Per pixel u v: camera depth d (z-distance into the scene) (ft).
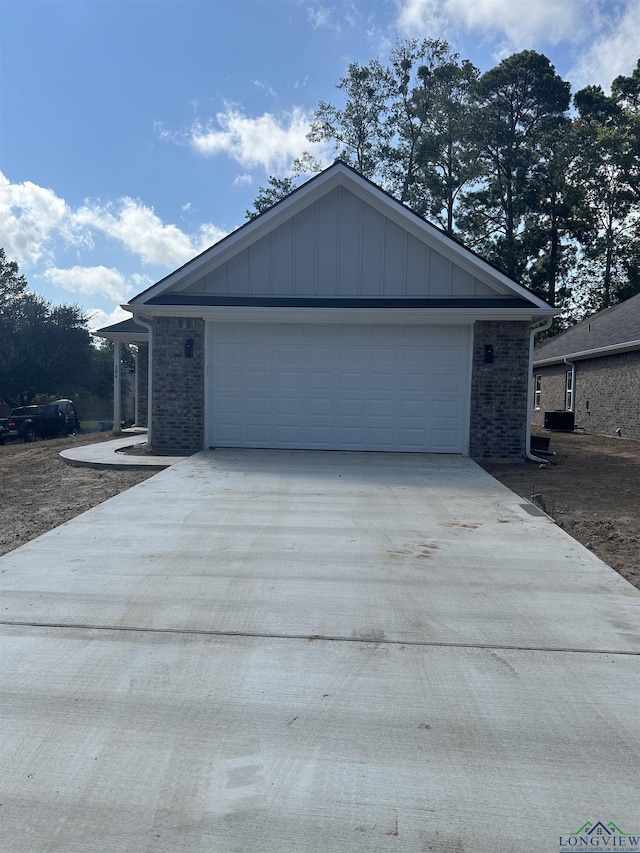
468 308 35.09
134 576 16.14
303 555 17.95
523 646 12.42
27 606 14.14
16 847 7.34
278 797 8.14
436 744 9.27
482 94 120.16
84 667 11.42
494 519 22.25
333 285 37.88
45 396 122.93
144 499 24.80
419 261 37.60
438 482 28.86
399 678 11.15
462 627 13.26
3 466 37.17
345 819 7.79
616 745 9.28
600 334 68.69
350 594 15.05
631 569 17.57
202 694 10.57
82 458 35.17
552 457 40.42
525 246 121.70
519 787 8.36
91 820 7.76
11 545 19.54
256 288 38.17
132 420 96.68
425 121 118.62
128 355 138.72
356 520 21.88
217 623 13.35
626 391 58.34
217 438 38.40
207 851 7.30
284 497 25.29
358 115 118.11
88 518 21.94
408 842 7.43
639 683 11.03
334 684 10.93
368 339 37.50
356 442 37.93
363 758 8.93
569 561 17.65
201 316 37.06
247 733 9.49
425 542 19.38
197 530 20.45
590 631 13.10
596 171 122.21
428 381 37.42
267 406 38.06
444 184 117.80
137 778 8.48
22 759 8.86
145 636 12.71
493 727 9.70
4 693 10.53
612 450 47.34
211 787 8.31
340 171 36.81
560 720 9.89
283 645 12.39
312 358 37.78
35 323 118.52
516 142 122.72
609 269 129.29
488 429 36.91
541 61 117.91
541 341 125.29
